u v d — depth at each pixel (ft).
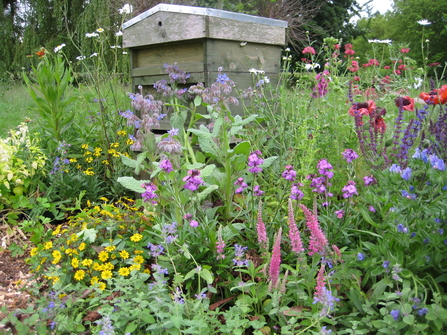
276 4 35.91
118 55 26.13
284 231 7.94
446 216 5.98
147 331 6.06
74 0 42.14
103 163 13.29
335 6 49.98
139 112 13.16
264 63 13.16
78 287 6.63
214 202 10.43
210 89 10.44
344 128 9.18
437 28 56.85
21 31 55.06
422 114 8.32
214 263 7.42
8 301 7.52
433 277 6.36
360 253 6.14
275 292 5.82
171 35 11.61
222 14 11.16
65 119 13.15
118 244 8.13
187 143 10.64
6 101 32.68
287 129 12.40
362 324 5.61
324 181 7.72
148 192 7.98
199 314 5.72
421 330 5.08
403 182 6.61
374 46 16.97
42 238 9.09
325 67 12.07
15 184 11.23
